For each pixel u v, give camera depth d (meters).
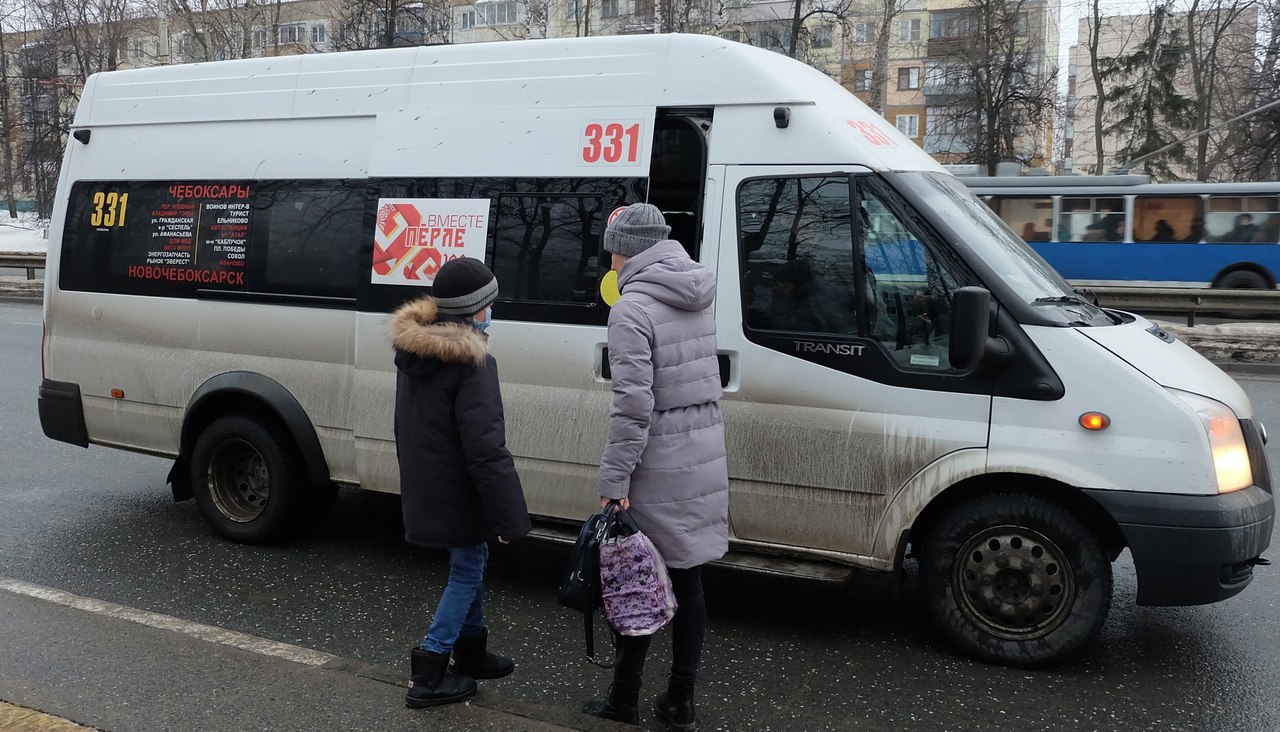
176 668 3.89
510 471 3.49
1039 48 42.44
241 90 5.85
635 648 3.53
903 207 4.38
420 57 5.39
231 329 5.77
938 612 4.46
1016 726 3.86
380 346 5.33
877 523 4.43
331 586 5.28
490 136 5.11
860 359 4.39
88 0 46.78
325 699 3.63
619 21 43.97
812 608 5.10
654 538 3.43
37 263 23.52
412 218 5.24
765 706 4.00
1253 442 4.26
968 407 4.25
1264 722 3.92
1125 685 4.23
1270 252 20.72
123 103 6.23
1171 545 4.01
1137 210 21.45
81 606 4.79
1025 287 4.35
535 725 3.45
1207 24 36.72
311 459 5.57
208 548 5.87
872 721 3.89
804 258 4.49
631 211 3.45
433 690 3.60
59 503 6.79
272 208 5.64
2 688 3.69
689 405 3.44
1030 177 22.27
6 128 51.47
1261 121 33.62
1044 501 4.26
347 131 5.49
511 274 5.02
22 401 10.27
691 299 3.40
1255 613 5.06
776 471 4.55
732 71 4.66
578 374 4.88
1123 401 4.08
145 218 6.04
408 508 3.61
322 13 50.88
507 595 5.19
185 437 5.95
